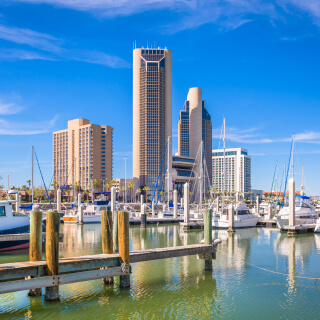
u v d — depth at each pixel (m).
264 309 21.52
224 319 20.09
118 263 23.20
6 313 20.19
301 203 68.44
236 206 75.75
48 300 21.03
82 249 42.28
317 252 41.09
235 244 48.12
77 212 88.62
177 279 27.41
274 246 46.06
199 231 67.31
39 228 21.27
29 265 19.53
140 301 22.45
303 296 23.88
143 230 69.75
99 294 23.31
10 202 39.47
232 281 27.22
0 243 36.53
